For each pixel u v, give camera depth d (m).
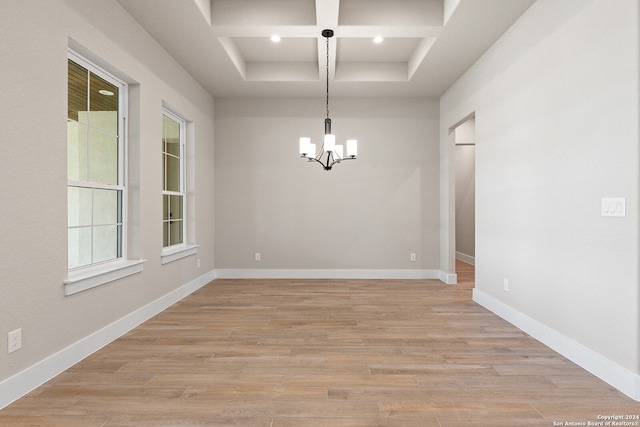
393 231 5.81
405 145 5.79
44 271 2.26
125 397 2.08
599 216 2.35
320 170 5.81
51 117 2.31
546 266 2.93
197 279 5.03
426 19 3.51
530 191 3.15
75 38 2.53
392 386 2.22
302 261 5.84
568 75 2.65
